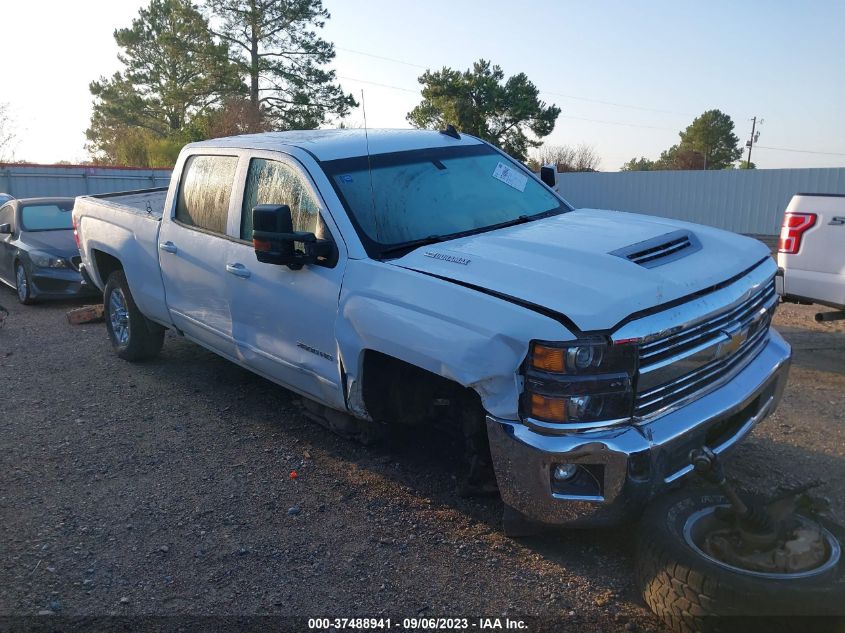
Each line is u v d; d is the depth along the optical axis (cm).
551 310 315
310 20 4422
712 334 348
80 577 358
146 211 642
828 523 320
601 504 318
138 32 5638
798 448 492
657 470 323
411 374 405
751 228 3203
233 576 359
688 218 3338
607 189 3503
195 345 772
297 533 396
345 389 421
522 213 473
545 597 338
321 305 421
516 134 5709
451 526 399
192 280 546
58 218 1127
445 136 522
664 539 305
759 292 390
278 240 411
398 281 377
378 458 483
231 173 516
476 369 332
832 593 275
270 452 499
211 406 589
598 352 307
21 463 488
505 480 334
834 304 678
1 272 1162
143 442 520
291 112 4538
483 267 358
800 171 3053
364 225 420
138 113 5756
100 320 908
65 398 616
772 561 296
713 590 283
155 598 342
